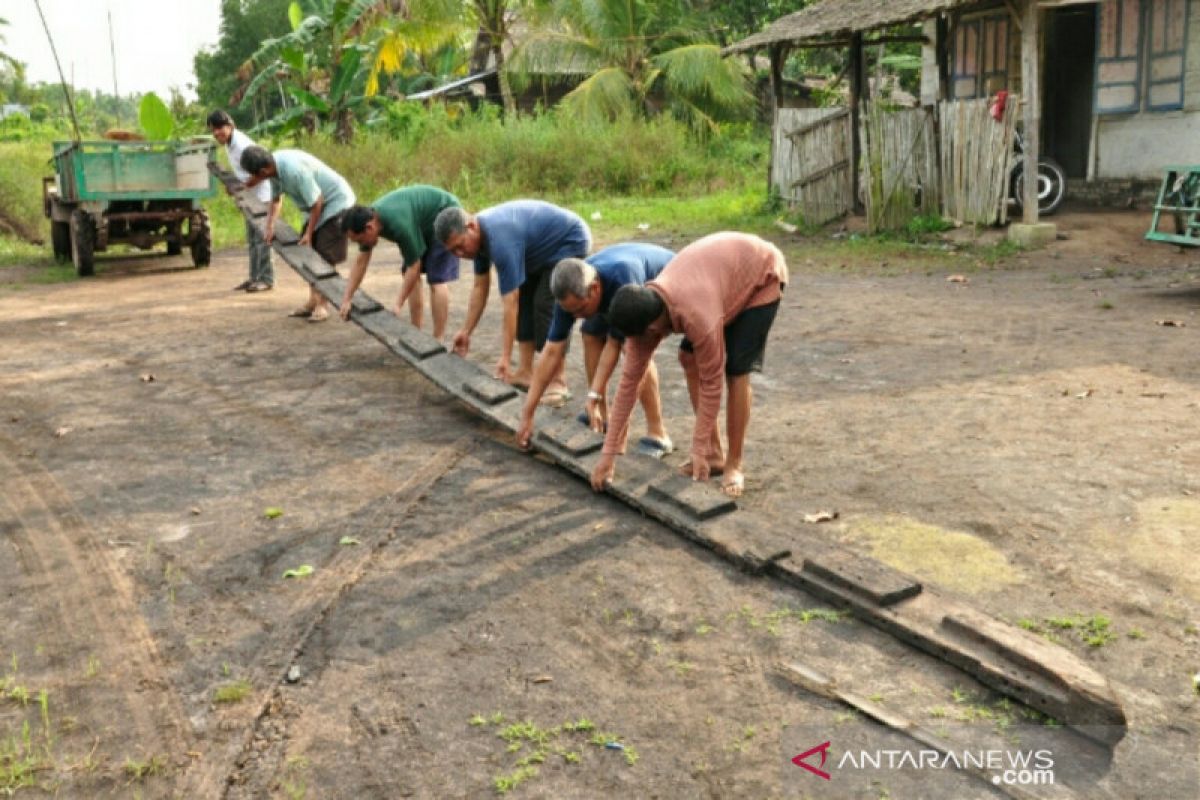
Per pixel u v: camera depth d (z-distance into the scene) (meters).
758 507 5.16
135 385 7.84
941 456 5.79
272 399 7.34
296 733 3.43
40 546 4.94
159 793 3.14
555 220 6.66
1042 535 4.73
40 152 24.62
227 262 15.39
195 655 3.92
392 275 13.44
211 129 11.12
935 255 13.54
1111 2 15.04
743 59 32.81
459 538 4.90
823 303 10.61
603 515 5.11
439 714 3.51
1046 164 14.66
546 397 6.86
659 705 3.54
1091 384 7.07
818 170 16.66
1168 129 14.54
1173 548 4.54
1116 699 3.28
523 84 29.06
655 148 25.31
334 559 4.71
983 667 3.59
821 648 3.87
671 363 8.15
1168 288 10.54
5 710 3.59
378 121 28.61
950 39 16.30
